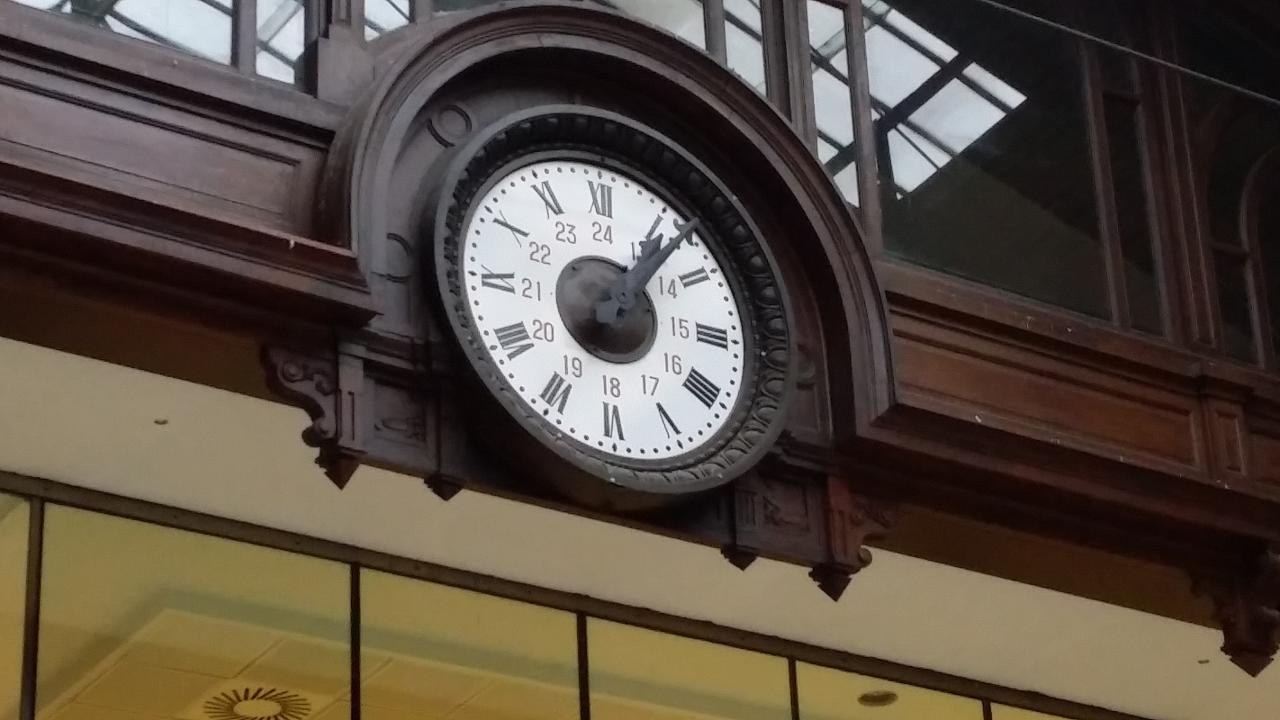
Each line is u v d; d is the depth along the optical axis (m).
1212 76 14.84
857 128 12.89
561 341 10.88
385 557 12.41
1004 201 13.44
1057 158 13.84
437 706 12.29
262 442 11.34
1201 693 14.65
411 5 11.51
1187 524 12.57
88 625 11.45
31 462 11.41
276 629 11.95
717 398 11.20
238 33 10.84
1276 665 14.21
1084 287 13.48
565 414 10.75
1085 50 14.30
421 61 10.88
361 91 10.91
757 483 11.39
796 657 13.67
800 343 11.73
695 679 13.23
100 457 11.40
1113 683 14.48
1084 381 12.85
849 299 11.78
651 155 11.41
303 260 10.14
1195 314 13.76
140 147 10.23
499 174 10.98
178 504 11.84
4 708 11.09
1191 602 13.01
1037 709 14.54
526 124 11.04
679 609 13.20
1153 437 12.94
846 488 11.59
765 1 12.85
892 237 12.84
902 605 13.34
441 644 12.42
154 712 11.49
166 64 10.42
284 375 10.14
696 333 11.27
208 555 11.89
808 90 12.72
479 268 10.78
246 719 11.73
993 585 13.15
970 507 11.97
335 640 12.10
